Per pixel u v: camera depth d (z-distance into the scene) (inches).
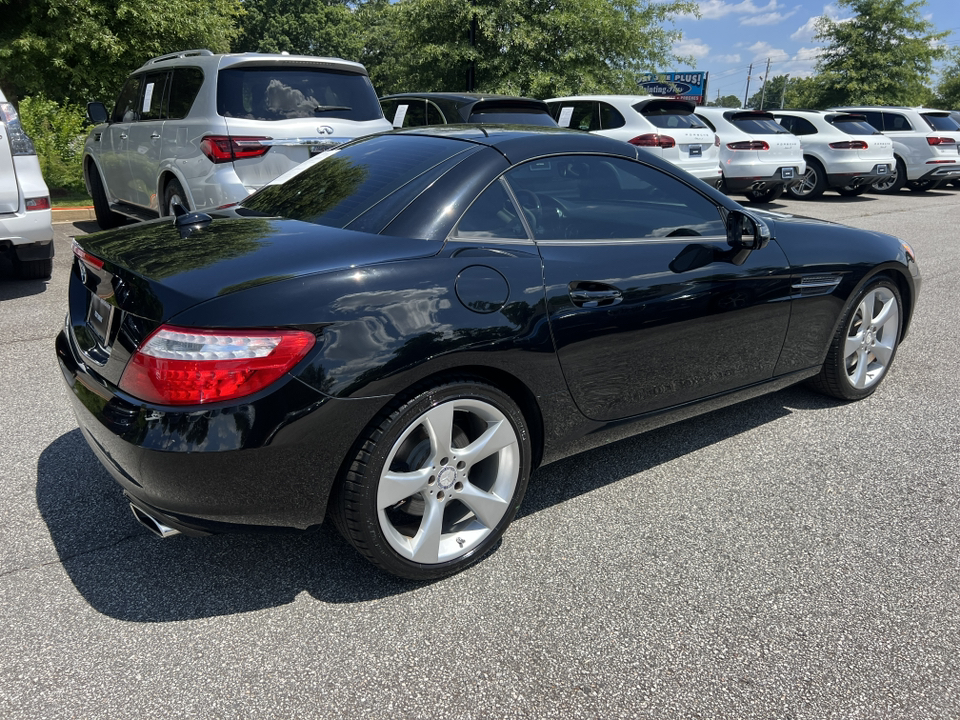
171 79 260.1
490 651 87.8
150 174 271.6
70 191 432.1
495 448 101.0
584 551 108.3
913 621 94.1
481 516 102.6
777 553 108.2
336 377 85.2
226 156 223.1
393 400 91.1
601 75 681.6
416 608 95.3
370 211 101.6
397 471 95.8
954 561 107.0
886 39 1046.4
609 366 111.7
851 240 151.0
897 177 611.8
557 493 125.1
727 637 90.7
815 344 147.7
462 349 93.1
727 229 123.7
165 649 87.2
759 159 482.6
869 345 161.2
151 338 84.0
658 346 117.2
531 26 657.0
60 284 250.7
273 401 82.8
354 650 87.7
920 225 429.7
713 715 79.0
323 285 86.9
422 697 80.8
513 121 331.6
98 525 112.7
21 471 127.7
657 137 397.7
